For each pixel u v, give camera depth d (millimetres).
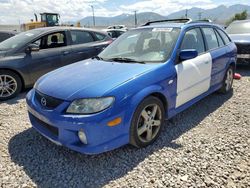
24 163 3092
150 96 3289
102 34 7328
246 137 3611
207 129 3891
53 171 2932
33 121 3514
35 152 3326
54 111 2957
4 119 4465
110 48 4469
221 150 3275
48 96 3119
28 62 5773
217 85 5039
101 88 2926
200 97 4469
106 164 3035
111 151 3285
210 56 4527
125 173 2867
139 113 3133
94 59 4203
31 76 5879
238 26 8961
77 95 2904
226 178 2736
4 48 5934
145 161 3068
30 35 6156
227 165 2959
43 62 5996
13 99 5625
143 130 3271
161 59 3688
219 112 4559
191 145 3410
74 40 6621
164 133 3764
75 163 3070
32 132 3912
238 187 2605
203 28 4688
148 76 3275
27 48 5832
